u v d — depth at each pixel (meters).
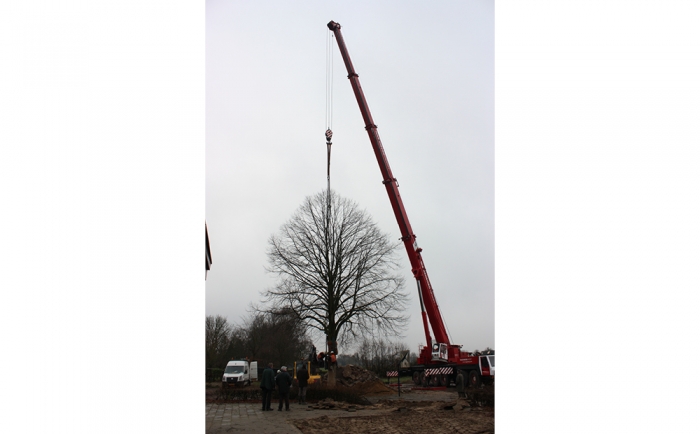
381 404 20.41
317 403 19.53
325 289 29.45
